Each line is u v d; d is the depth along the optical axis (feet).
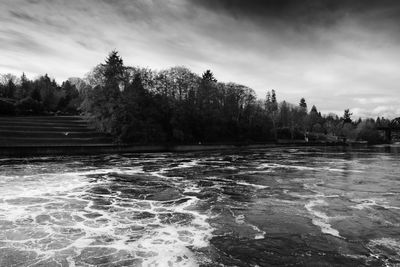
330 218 79.92
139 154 259.19
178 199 99.50
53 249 57.52
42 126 299.79
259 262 53.98
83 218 76.69
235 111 449.89
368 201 98.89
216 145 353.72
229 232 68.59
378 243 63.05
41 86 491.72
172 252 57.21
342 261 54.75
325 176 150.71
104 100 301.22
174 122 329.72
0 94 466.29
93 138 285.23
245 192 111.34
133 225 72.18
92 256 54.80
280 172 162.81
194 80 386.52
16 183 118.01
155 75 362.74
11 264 51.34
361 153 337.93
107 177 136.98
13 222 72.69
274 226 73.15
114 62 333.83
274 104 618.85
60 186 114.83
